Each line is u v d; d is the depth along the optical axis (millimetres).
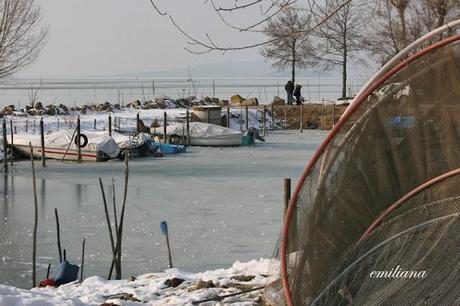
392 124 8875
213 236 23312
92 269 19656
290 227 9133
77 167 41844
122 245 22125
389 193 8805
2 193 32188
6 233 23859
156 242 22484
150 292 12562
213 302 11414
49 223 25469
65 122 57250
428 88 8758
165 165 42219
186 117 56531
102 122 58406
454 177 8406
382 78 9000
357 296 8289
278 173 38188
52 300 11000
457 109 8609
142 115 63031
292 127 68438
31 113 61000
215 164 42406
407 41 25531
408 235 8320
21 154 46469
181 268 19656
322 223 8961
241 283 12477
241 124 65750
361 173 8930
